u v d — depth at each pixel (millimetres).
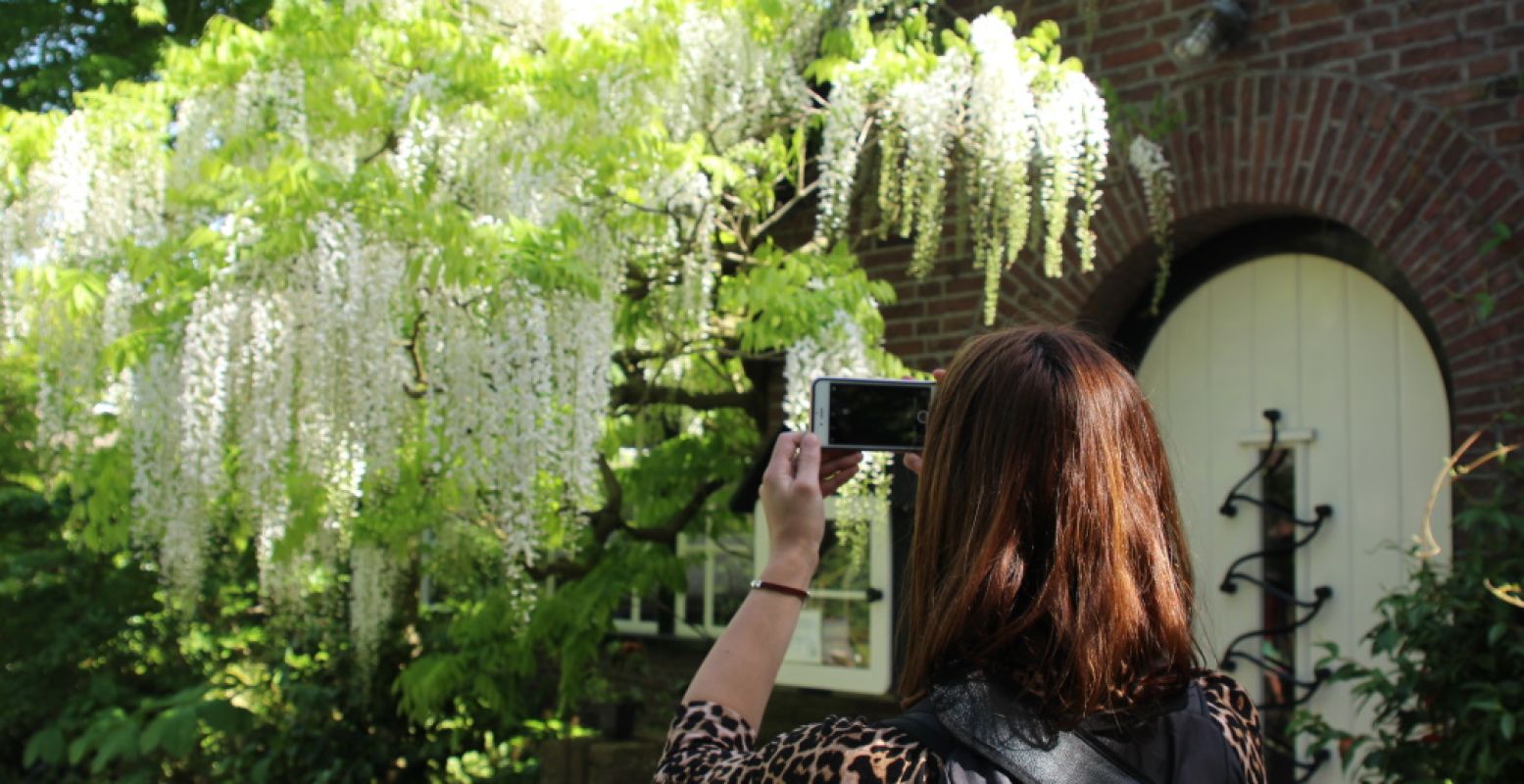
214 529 5355
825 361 4207
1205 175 4590
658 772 1259
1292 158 4371
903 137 4605
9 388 6535
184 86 4617
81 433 4738
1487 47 3994
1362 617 4391
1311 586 4523
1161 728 1230
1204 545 4793
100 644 6902
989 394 1284
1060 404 1254
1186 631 1261
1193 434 4871
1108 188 4816
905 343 5359
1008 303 5047
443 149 4289
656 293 4867
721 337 5266
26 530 6965
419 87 4227
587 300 3994
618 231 4445
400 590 6668
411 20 4355
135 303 4375
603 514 5539
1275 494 4652
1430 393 4277
